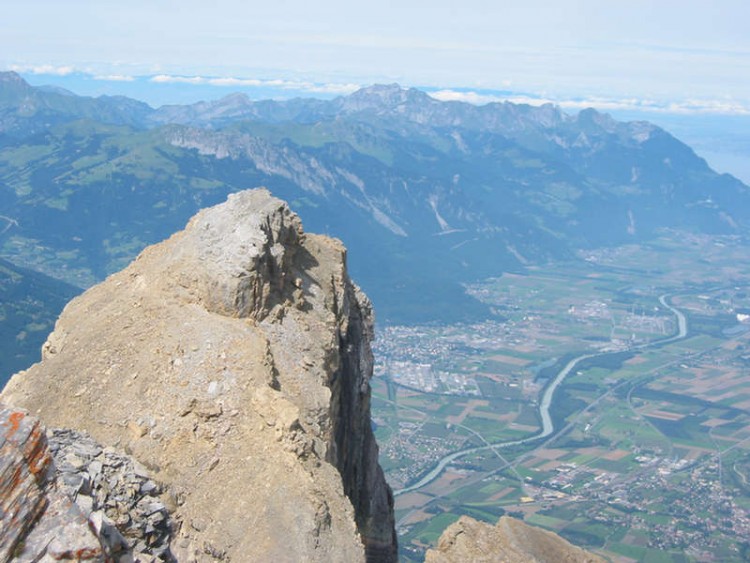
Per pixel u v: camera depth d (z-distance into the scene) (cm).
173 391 5181
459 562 6269
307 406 5425
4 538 2497
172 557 3534
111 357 5616
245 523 4481
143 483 3634
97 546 2606
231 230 6256
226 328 5609
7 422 2698
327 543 4484
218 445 4897
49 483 2741
